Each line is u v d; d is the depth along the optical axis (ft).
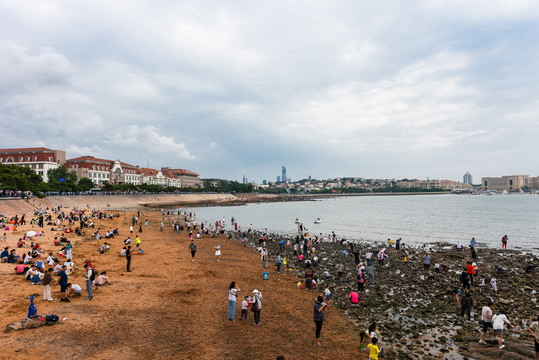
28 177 295.28
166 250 138.21
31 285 73.41
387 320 67.31
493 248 161.38
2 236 126.93
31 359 41.73
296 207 553.64
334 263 128.16
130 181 641.40
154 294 74.02
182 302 69.77
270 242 183.93
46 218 189.16
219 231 203.21
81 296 69.26
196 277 93.81
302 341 54.54
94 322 55.16
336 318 67.72
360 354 50.75
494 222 288.51
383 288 91.25
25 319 52.13
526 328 62.49
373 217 351.87
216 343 50.96
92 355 44.19
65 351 44.60
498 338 53.57
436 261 131.13
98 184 537.65
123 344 48.14
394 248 163.22
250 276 100.17
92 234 161.48
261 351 49.24
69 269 82.33
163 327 55.57
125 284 81.05
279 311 69.15
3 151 463.42
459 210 446.19
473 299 75.25
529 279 100.27
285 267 116.37
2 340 46.09
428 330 62.08
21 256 99.19
